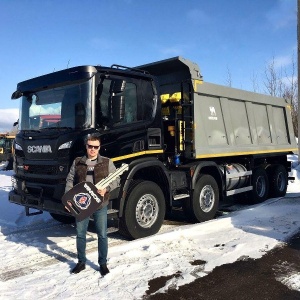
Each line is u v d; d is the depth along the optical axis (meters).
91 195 4.54
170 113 7.80
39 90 6.58
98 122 5.90
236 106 9.23
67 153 5.73
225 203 10.27
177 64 7.76
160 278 4.55
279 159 11.66
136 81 6.64
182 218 8.34
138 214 6.42
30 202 6.29
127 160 6.40
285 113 11.46
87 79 5.90
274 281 4.48
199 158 7.96
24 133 6.62
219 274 4.68
